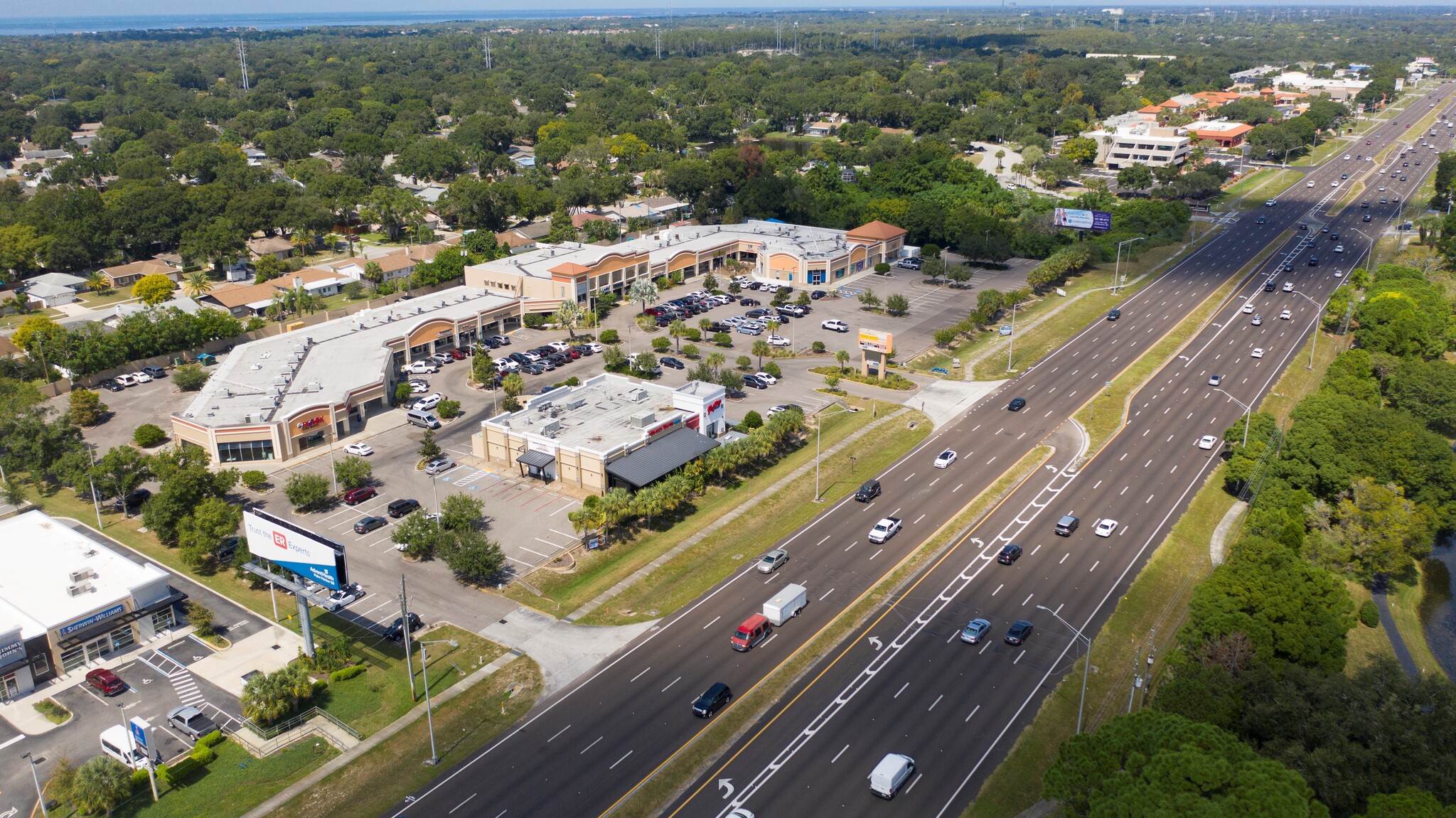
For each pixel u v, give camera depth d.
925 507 127.62
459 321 189.12
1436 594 120.38
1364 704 79.31
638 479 125.00
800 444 147.25
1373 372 170.12
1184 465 140.38
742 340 192.50
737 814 76.25
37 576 104.19
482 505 120.25
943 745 84.25
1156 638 100.06
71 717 89.81
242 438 138.75
